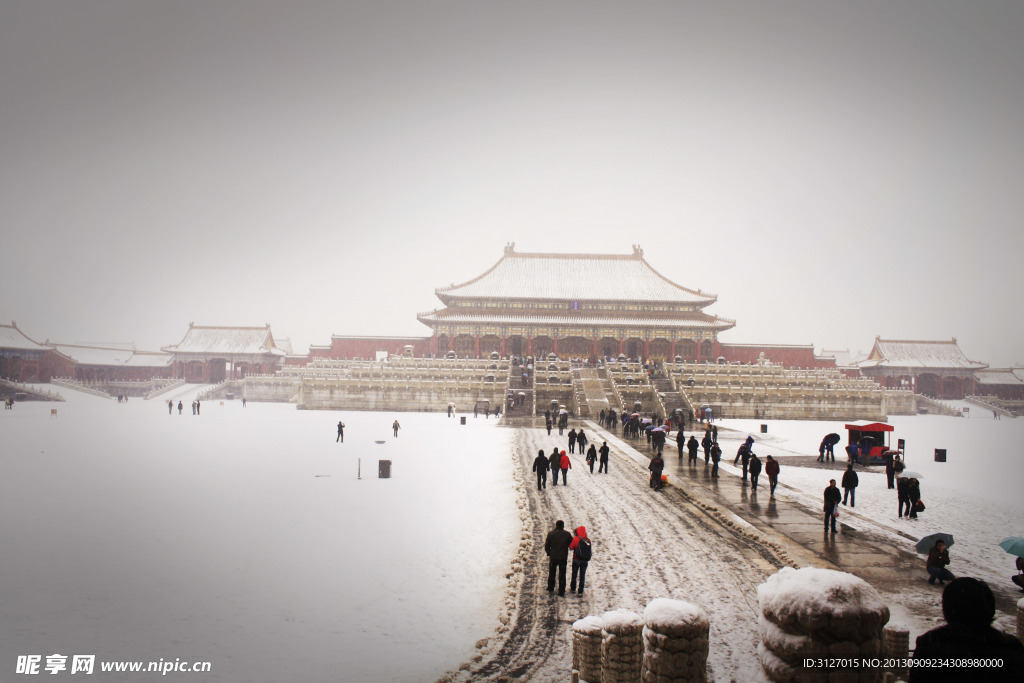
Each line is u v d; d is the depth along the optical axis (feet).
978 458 147.84
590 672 39.93
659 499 94.17
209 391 349.00
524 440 165.78
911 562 64.34
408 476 112.47
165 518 83.35
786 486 106.11
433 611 54.08
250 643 47.55
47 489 101.30
